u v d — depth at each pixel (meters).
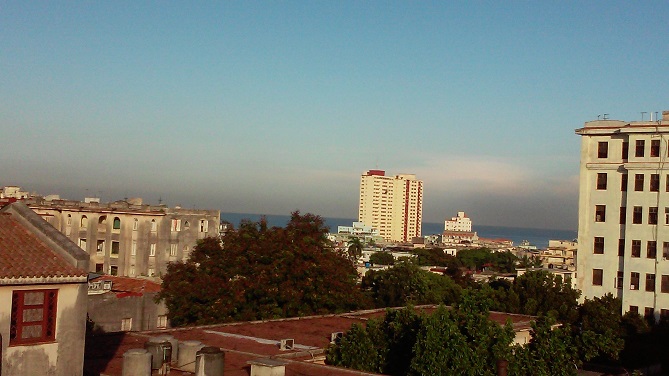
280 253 48.44
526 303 61.78
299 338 32.41
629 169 70.19
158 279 75.25
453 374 24.86
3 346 19.75
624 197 71.75
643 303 68.94
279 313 46.97
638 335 56.31
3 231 21.98
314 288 48.34
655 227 68.62
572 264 171.38
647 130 69.06
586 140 74.38
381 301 75.44
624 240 71.00
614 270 71.75
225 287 47.25
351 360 28.17
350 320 38.44
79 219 92.06
